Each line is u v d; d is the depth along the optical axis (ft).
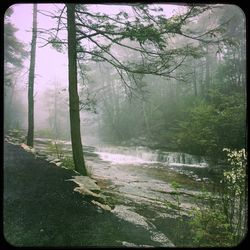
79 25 30.94
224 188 22.18
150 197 30.66
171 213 24.81
